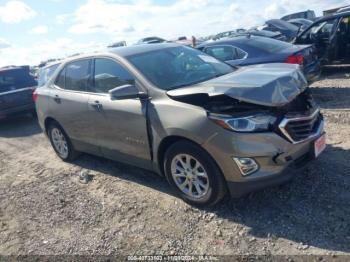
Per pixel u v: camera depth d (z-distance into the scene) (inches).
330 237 128.6
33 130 363.6
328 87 353.7
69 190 200.5
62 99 217.2
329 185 159.8
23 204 193.0
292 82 151.3
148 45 202.8
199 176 152.0
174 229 148.7
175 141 155.8
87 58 205.3
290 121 141.1
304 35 436.1
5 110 378.9
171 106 152.4
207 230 144.3
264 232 137.3
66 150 239.3
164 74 173.0
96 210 173.9
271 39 340.2
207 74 180.1
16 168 253.0
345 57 408.2
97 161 234.4
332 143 204.2
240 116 137.0
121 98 161.8
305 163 148.1
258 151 135.6
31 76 423.5
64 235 157.8
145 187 187.5
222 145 137.7
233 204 157.3
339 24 404.2
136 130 169.5
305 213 143.7
